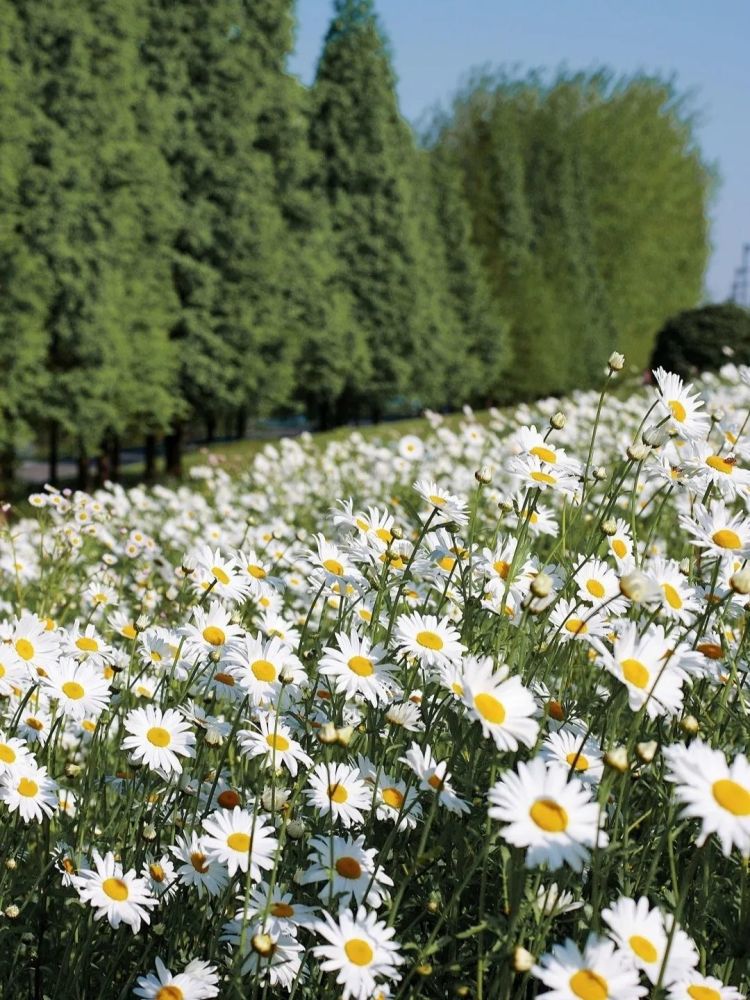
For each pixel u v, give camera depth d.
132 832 2.36
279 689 2.16
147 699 3.11
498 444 8.28
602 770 1.86
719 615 2.25
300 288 23.55
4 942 2.09
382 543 2.53
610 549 2.50
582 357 37.28
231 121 20.98
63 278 16.70
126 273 18.75
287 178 23.53
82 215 16.97
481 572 2.46
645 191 43.44
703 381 10.38
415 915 1.98
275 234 21.77
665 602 2.14
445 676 1.95
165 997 1.70
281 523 6.75
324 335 24.56
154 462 21.36
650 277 43.75
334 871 1.78
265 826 2.01
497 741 1.54
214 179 20.77
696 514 2.21
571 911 1.87
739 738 2.35
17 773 2.12
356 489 8.52
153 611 4.34
